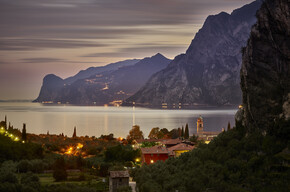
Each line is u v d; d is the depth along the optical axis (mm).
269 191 72312
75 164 151125
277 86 95438
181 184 87188
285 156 81875
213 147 102688
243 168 83875
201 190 83062
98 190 108250
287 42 93875
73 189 103188
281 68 95312
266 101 96438
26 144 177750
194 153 105312
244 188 77562
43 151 181625
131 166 154500
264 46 98312
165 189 88125
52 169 142500
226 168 86375
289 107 89812
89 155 197750
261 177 78188
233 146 95062
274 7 95812
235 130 107188
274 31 96250
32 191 97625
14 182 104312
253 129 98562
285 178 74812
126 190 96750
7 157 152875
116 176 101125
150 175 100562
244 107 105062
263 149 88312
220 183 81375
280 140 87562
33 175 109562
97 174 138375
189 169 96000
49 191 102062
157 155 159000
